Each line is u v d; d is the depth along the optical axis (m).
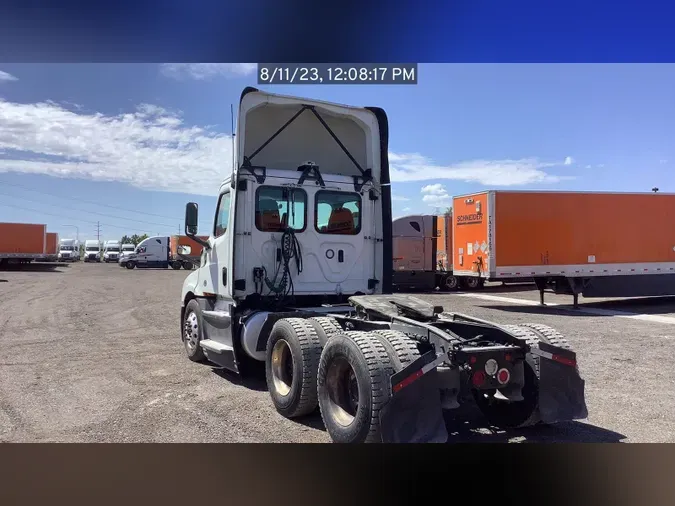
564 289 16.69
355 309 6.04
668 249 17.25
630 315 14.30
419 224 22.69
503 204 16.08
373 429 4.04
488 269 16.06
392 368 4.11
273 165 7.39
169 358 8.47
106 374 7.35
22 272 39.34
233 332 6.54
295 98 7.01
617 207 16.80
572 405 4.62
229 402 6.00
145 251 50.28
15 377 7.16
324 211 7.13
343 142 7.72
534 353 4.56
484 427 5.18
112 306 16.42
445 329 5.17
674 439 4.91
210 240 7.46
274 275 6.79
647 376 7.29
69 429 5.11
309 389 5.17
